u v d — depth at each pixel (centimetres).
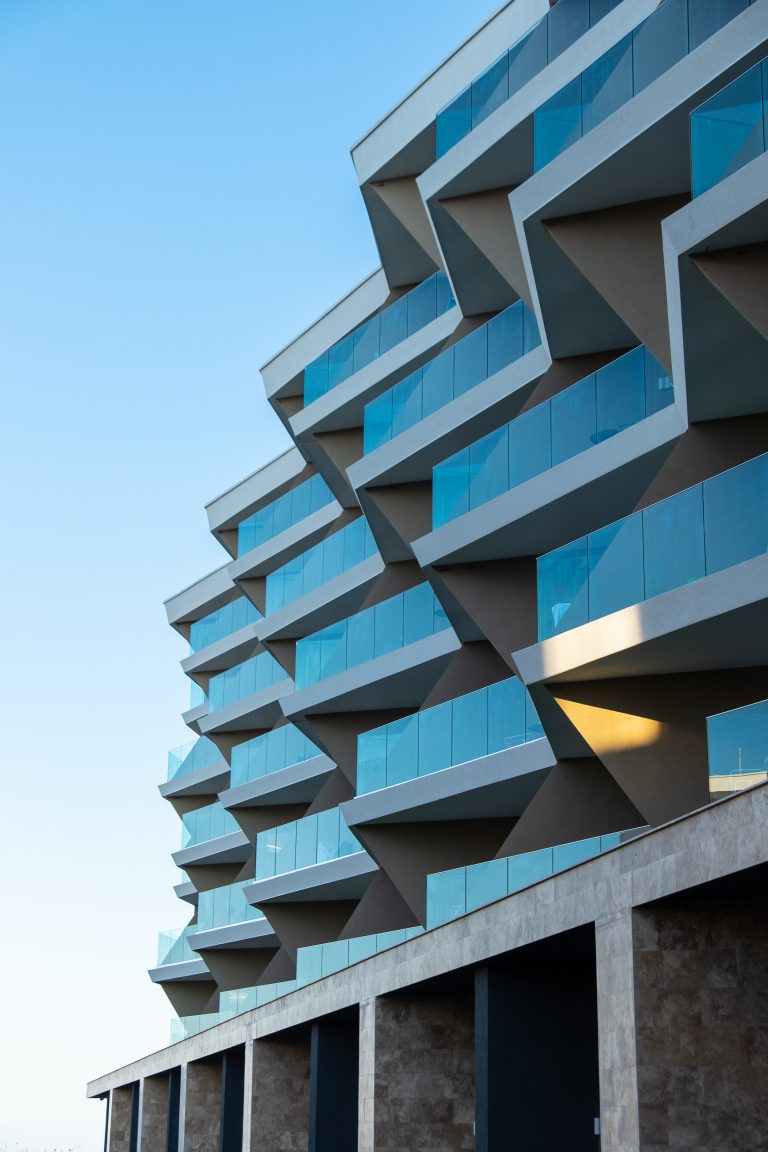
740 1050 1188
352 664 2903
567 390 1986
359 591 3170
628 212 1795
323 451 3180
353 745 3083
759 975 1203
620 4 1922
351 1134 2314
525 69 2109
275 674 4028
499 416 2358
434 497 2302
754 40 1514
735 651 1566
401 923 2656
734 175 1358
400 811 2430
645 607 1541
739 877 1118
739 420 1625
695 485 1529
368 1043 1988
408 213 2659
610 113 1758
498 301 2506
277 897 3200
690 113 1534
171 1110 3675
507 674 2481
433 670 2714
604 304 1955
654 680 1670
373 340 2977
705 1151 1164
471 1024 1959
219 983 3928
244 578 4022
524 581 2253
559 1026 1603
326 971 2392
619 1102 1220
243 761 3878
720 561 1473
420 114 2519
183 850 4497
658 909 1228
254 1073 2728
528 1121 1566
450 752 2336
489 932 1599
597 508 2000
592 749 1680
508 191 2245
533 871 1691
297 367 3400
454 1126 1920
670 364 1733
